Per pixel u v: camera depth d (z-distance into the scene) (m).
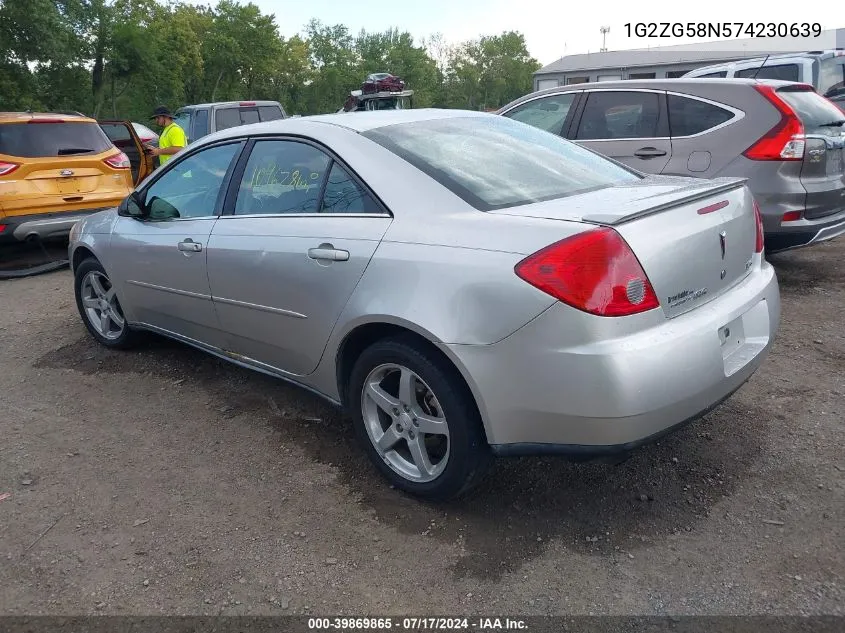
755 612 2.31
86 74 37.22
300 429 3.73
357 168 3.14
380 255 2.88
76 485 3.26
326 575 2.59
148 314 4.51
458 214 2.78
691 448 3.33
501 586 2.49
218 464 3.40
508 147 3.40
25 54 30.03
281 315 3.40
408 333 2.84
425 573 2.58
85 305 5.10
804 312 5.19
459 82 97.62
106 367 4.74
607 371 2.35
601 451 2.47
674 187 2.94
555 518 2.86
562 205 2.76
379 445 3.10
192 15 57.84
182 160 4.21
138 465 3.42
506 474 3.19
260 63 62.47
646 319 2.44
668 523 2.79
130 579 2.60
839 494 2.91
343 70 80.44
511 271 2.48
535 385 2.47
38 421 3.95
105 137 8.36
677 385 2.46
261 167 3.65
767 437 3.39
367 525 2.87
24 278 7.42
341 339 3.09
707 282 2.72
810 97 5.59
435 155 3.14
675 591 2.42
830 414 3.58
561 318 2.39
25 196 7.39
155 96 50.28
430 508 2.97
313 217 3.28
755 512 2.83
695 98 5.67
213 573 2.62
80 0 34.81
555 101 6.55
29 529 2.92
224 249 3.64
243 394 4.20
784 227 5.32
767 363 4.27
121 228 4.52
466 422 2.72
